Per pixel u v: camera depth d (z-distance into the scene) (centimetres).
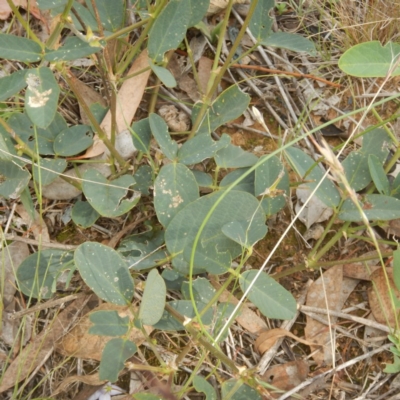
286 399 58
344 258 62
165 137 58
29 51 53
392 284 61
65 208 62
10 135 58
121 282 55
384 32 66
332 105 65
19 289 58
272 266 62
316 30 67
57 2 56
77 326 58
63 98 62
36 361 58
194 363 59
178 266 57
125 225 61
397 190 60
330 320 60
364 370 60
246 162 60
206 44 66
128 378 58
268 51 66
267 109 65
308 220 62
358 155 59
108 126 61
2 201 61
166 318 57
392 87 66
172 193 57
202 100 61
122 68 60
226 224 55
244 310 60
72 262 58
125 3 62
